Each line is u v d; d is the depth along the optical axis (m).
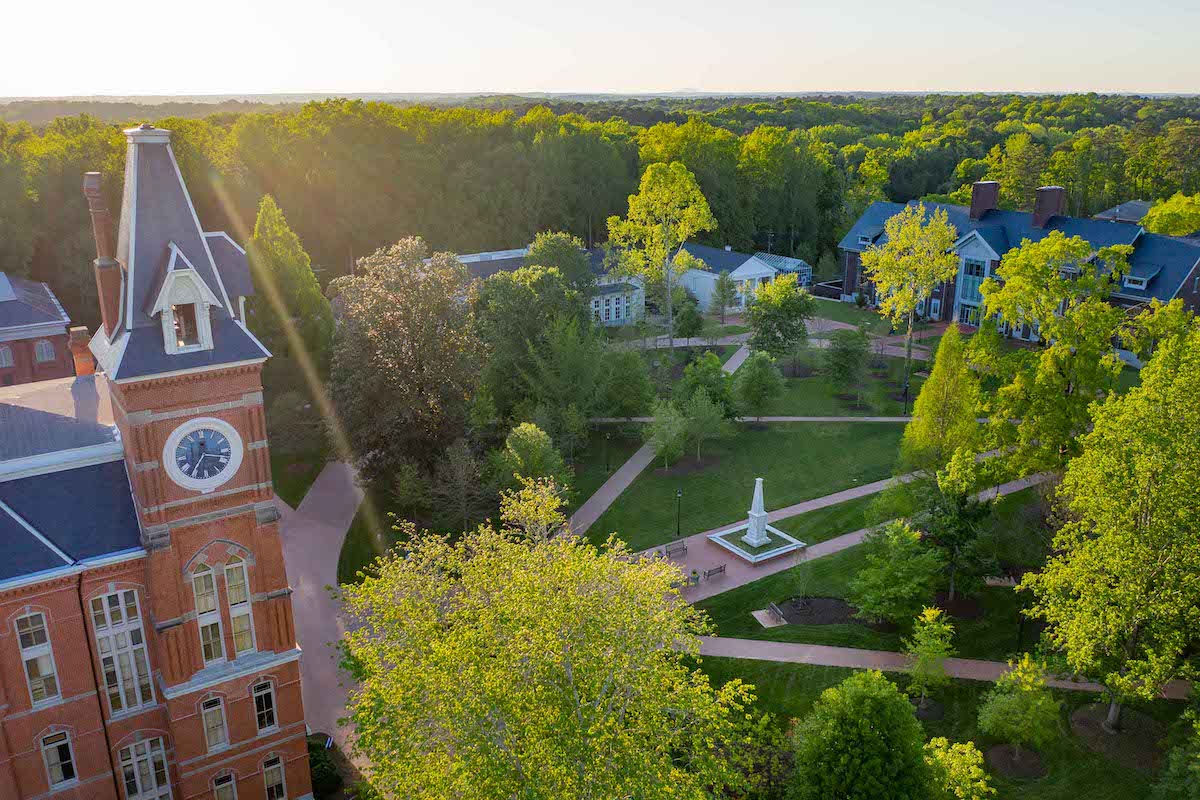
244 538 32.78
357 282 60.53
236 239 106.44
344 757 38.91
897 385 87.31
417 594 34.34
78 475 32.03
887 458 70.19
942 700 41.44
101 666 31.81
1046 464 52.03
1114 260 57.75
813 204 162.25
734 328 108.69
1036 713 35.56
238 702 33.62
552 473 57.34
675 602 33.50
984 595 49.50
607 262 110.38
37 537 30.36
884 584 45.56
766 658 44.84
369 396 57.22
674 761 34.22
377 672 31.89
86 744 32.09
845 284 122.38
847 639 46.19
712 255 125.38
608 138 178.50
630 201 96.19
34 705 30.80
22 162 95.75
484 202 135.25
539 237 93.75
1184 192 150.38
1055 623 43.75
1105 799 35.09
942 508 47.81
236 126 138.75
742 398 77.31
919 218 81.50
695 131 158.50
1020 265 57.44
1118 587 34.62
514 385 70.12
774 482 66.62
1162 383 35.53
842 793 29.58
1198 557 32.75
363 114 140.25
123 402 30.02
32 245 90.94
